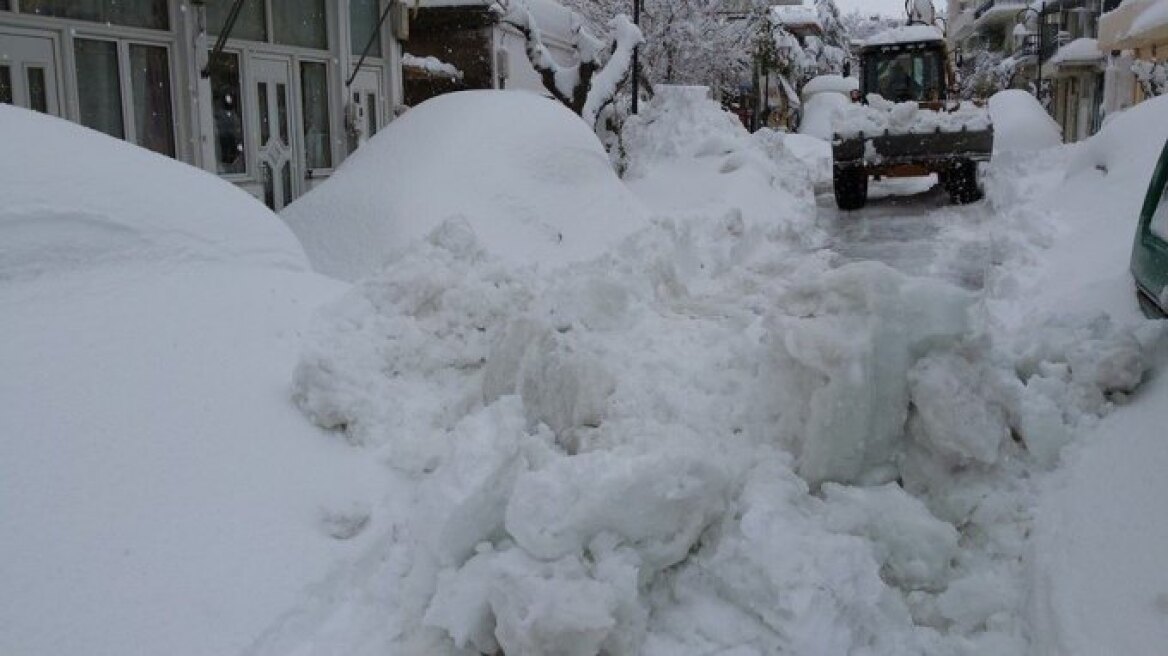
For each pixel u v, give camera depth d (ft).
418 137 32.04
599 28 78.18
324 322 16.62
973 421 12.97
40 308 14.11
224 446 12.98
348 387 14.58
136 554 10.89
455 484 11.93
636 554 11.23
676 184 51.21
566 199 32.37
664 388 14.92
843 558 11.12
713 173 53.06
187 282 16.35
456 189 29.96
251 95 36.99
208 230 17.76
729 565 11.43
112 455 11.99
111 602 10.26
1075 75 134.00
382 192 29.60
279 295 17.17
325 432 14.34
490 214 29.81
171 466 12.25
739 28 89.86
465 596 10.71
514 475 11.91
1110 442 13.17
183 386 13.74
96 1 30.09
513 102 34.83
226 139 35.78
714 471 11.76
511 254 28.22
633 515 11.26
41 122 17.26
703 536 11.98
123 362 13.65
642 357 15.74
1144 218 17.51
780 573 10.94
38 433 11.84
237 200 19.31
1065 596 10.44
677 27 78.64
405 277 17.19
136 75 31.73
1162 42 71.46
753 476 12.76
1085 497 12.19
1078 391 14.47
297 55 39.55
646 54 77.92
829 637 10.53
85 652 9.68
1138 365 14.30
